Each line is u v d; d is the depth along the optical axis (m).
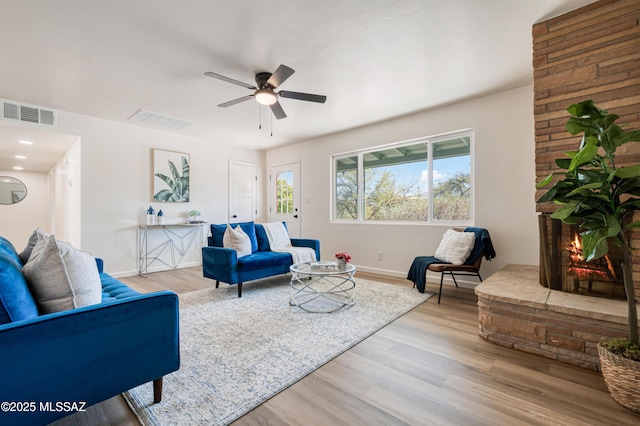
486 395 1.48
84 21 2.05
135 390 1.53
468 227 3.47
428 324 2.45
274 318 2.59
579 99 2.03
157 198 4.78
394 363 1.81
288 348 2.01
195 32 2.20
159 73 2.83
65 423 1.29
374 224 4.59
